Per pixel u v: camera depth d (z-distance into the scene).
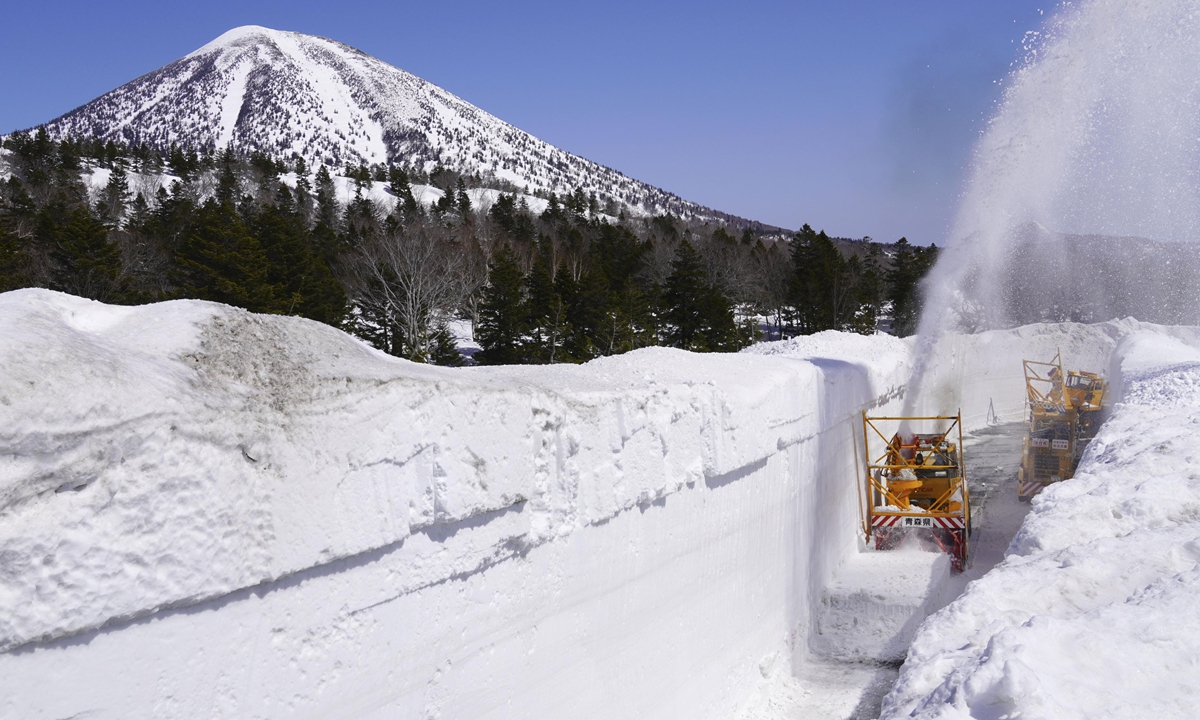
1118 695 3.64
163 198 74.56
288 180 144.25
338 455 3.74
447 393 4.30
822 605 10.63
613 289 62.53
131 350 3.52
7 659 2.72
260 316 4.52
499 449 4.65
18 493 2.72
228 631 3.36
